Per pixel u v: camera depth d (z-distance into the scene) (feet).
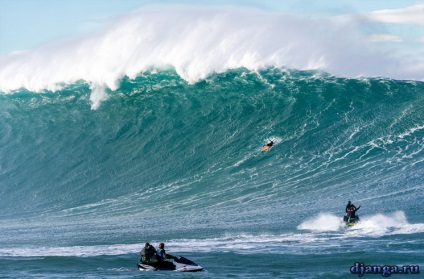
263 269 306.14
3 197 615.57
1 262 340.59
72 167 651.25
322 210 481.05
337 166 594.65
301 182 568.82
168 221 481.87
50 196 609.01
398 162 589.32
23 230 487.61
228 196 554.46
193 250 362.74
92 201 586.45
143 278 293.43
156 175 620.08
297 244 369.91
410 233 388.16
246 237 400.06
